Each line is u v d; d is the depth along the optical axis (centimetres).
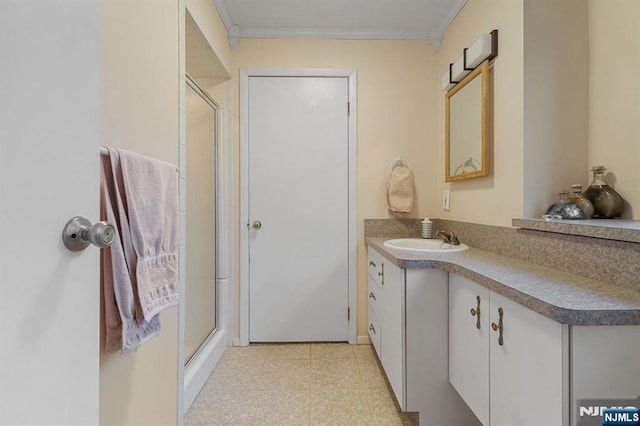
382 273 184
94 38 63
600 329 73
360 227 239
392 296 160
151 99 114
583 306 74
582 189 138
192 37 174
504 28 151
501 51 154
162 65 122
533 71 138
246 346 236
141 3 107
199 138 205
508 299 95
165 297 101
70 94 57
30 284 49
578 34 137
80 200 59
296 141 237
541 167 138
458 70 193
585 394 73
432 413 144
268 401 169
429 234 222
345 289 240
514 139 144
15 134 47
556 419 75
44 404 51
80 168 59
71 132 57
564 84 138
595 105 133
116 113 93
